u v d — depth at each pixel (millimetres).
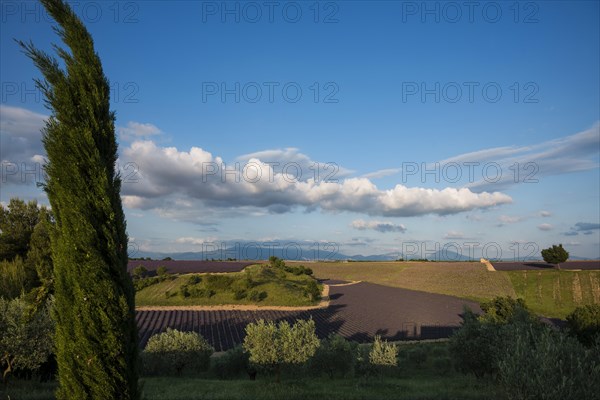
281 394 18859
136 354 8680
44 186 8469
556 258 103250
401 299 89812
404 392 19203
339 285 112812
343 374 27078
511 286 98062
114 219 8570
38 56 8500
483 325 25312
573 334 31406
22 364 19500
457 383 21719
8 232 55188
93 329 8094
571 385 9492
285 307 75938
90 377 8055
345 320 67062
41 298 10430
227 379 27312
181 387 21234
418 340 54031
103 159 8688
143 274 97812
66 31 8742
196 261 144125
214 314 69062
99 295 8195
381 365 27047
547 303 84000
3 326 19453
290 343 24312
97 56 9008
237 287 82438
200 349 30797
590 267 104562
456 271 122938
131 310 8641
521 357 10680
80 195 8336
